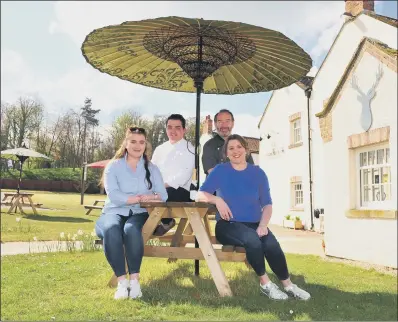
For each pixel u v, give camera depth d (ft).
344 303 13.34
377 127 23.20
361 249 23.95
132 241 12.73
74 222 44.27
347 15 45.32
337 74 47.34
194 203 13.38
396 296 14.66
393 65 22.02
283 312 11.72
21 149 57.98
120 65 17.39
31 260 20.85
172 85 19.84
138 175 14.40
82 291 13.70
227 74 18.39
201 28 13.65
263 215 14.19
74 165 127.44
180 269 18.04
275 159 60.90
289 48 14.56
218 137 16.99
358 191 25.17
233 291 13.94
